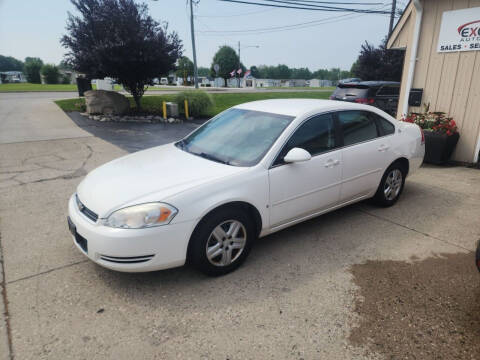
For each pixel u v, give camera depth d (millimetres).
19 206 4738
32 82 62281
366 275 3148
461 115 6777
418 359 2219
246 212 3209
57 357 2213
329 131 3783
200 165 3312
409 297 2834
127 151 8227
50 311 2650
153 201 2730
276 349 2289
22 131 10695
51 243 3721
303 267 3281
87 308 2693
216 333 2436
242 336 2406
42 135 10125
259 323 2533
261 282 3043
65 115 14547
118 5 14102
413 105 7398
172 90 34344
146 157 3740
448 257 3457
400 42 7691
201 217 2832
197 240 2891
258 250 3605
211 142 3805
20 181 5824
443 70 6871
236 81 73312
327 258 3443
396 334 2428
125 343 2340
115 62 14094
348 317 2598
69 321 2545
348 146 3918
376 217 4422
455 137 6766
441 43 6797
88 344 2326
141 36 14086
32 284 2988
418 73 7277
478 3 6172
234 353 2256
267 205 3262
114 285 2994
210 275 3076
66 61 14383
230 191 2979
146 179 3086
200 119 15727
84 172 6391
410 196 5176
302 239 3844
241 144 3551
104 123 13062
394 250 3596
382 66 23562
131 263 2699
